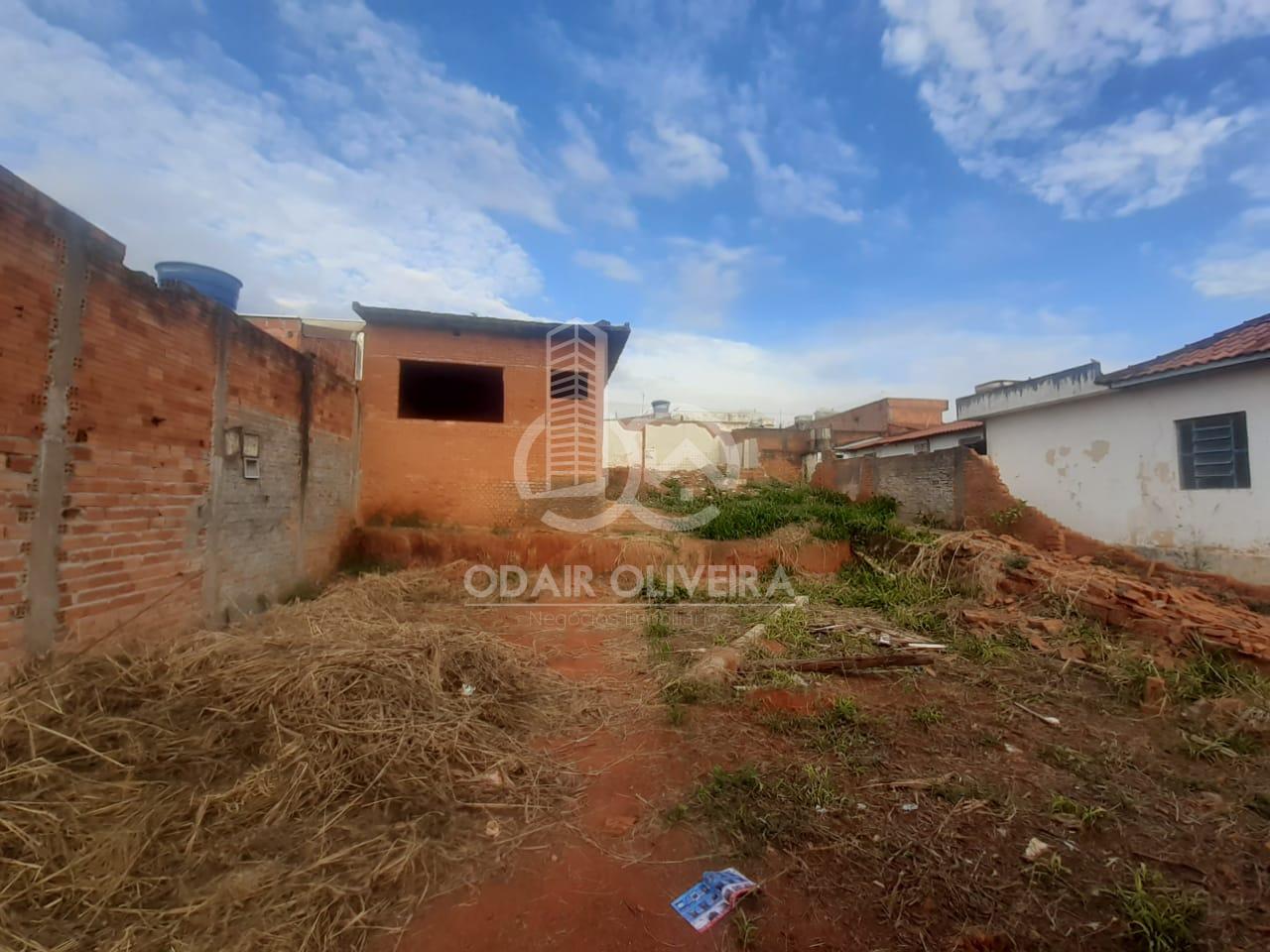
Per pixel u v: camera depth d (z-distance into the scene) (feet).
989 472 33.78
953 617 23.61
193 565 16.05
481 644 16.71
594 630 23.12
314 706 11.26
